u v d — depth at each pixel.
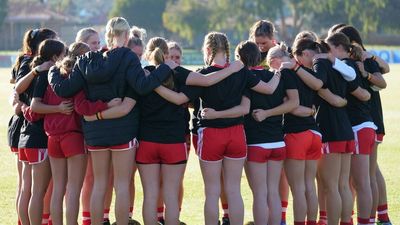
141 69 22.30
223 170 23.62
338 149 24.66
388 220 27.53
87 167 24.70
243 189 33.75
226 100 23.06
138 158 23.05
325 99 24.55
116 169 22.80
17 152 25.09
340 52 25.89
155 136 22.78
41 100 23.53
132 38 25.59
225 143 23.08
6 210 29.69
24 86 24.02
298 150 24.16
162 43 24.39
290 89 23.89
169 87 22.64
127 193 22.86
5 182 35.78
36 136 23.92
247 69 23.50
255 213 23.83
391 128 58.44
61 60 23.41
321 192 26.47
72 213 23.41
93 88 22.47
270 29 26.92
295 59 24.66
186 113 24.39
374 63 26.56
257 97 23.72
